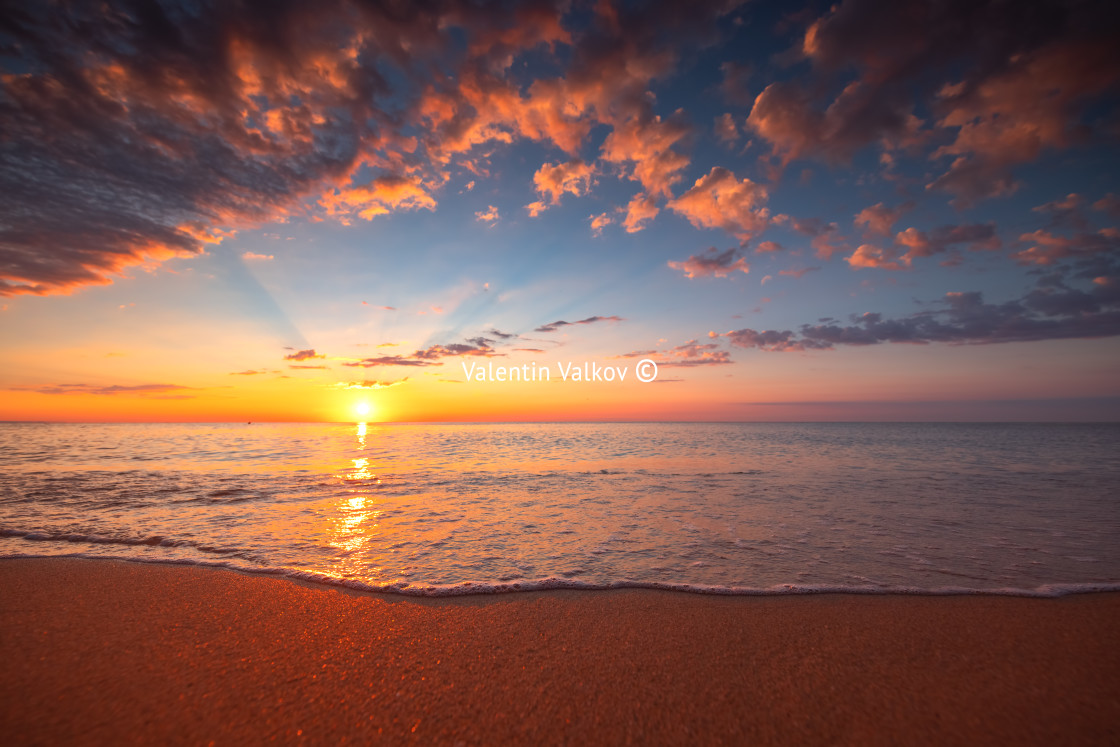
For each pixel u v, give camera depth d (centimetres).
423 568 664
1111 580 617
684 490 1356
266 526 901
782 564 689
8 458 2169
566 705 328
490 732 298
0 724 291
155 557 689
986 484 1458
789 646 424
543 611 504
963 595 559
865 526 921
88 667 368
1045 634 449
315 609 500
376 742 286
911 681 364
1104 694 344
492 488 1394
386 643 423
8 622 451
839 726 306
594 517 1001
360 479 1568
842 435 5422
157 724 298
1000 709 325
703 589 576
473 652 407
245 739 286
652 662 393
